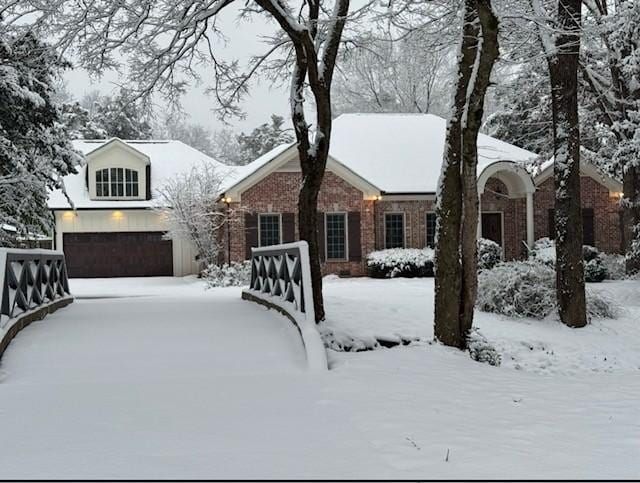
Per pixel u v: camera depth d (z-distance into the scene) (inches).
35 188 710.5
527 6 536.1
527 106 1182.3
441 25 530.3
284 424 248.4
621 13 728.3
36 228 770.2
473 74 405.4
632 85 836.0
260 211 1095.6
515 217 1168.8
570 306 569.0
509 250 1170.6
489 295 598.9
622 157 855.1
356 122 1333.7
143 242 1244.5
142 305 538.3
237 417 258.7
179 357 367.2
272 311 486.9
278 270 496.7
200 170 1341.0
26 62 539.8
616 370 487.2
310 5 490.9
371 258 1102.4
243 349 381.1
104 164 1254.9
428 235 1162.6
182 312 487.5
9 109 678.5
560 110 578.9
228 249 1090.1
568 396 310.0
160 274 1246.3
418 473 193.3
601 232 1163.9
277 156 1083.3
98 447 220.2
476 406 283.4
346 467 199.3
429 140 1285.7
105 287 1034.1
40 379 330.0
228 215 1093.1
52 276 529.0
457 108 434.0
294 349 382.3
